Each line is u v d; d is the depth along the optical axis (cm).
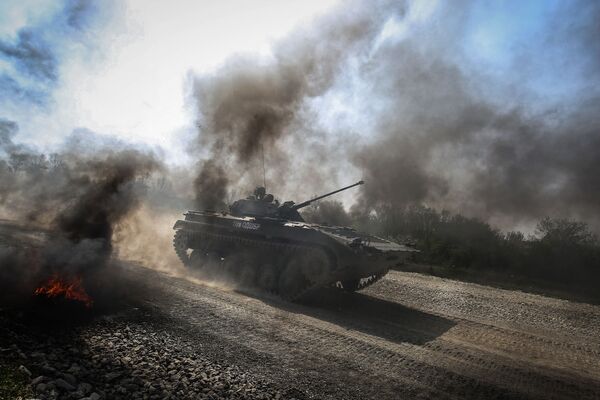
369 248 1227
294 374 714
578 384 770
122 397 570
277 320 1005
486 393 702
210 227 1594
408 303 1350
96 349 722
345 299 1337
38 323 810
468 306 1355
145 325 876
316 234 1270
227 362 734
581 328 1188
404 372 764
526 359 883
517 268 2133
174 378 641
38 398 512
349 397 653
